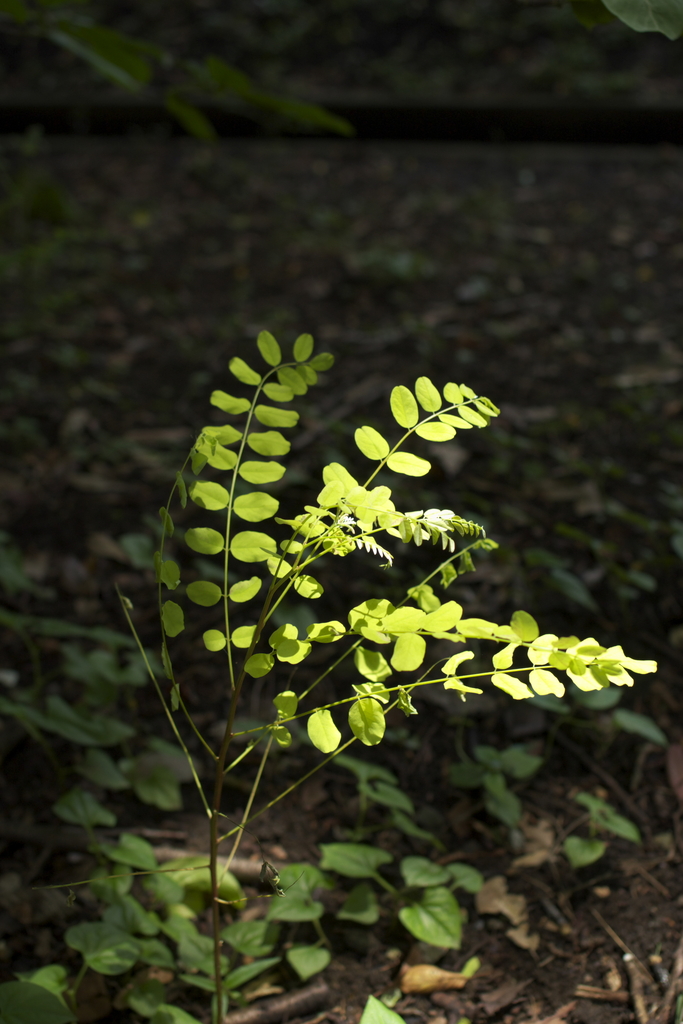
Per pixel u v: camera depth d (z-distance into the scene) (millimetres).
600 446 3131
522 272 4531
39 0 2039
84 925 1864
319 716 1597
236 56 7102
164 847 2039
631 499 2848
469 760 2154
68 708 2104
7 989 1701
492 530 2713
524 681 2236
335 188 5676
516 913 1977
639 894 1992
